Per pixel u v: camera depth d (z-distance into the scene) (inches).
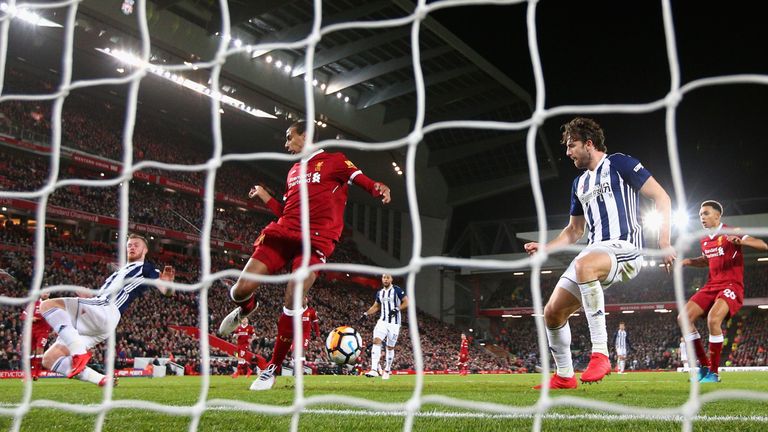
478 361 1512.1
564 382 214.8
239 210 1529.3
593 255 193.5
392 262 1705.2
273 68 1230.3
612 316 1685.5
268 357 1013.8
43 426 113.9
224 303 1237.1
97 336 222.2
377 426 111.2
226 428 109.8
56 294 984.3
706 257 304.7
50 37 1053.8
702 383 293.1
